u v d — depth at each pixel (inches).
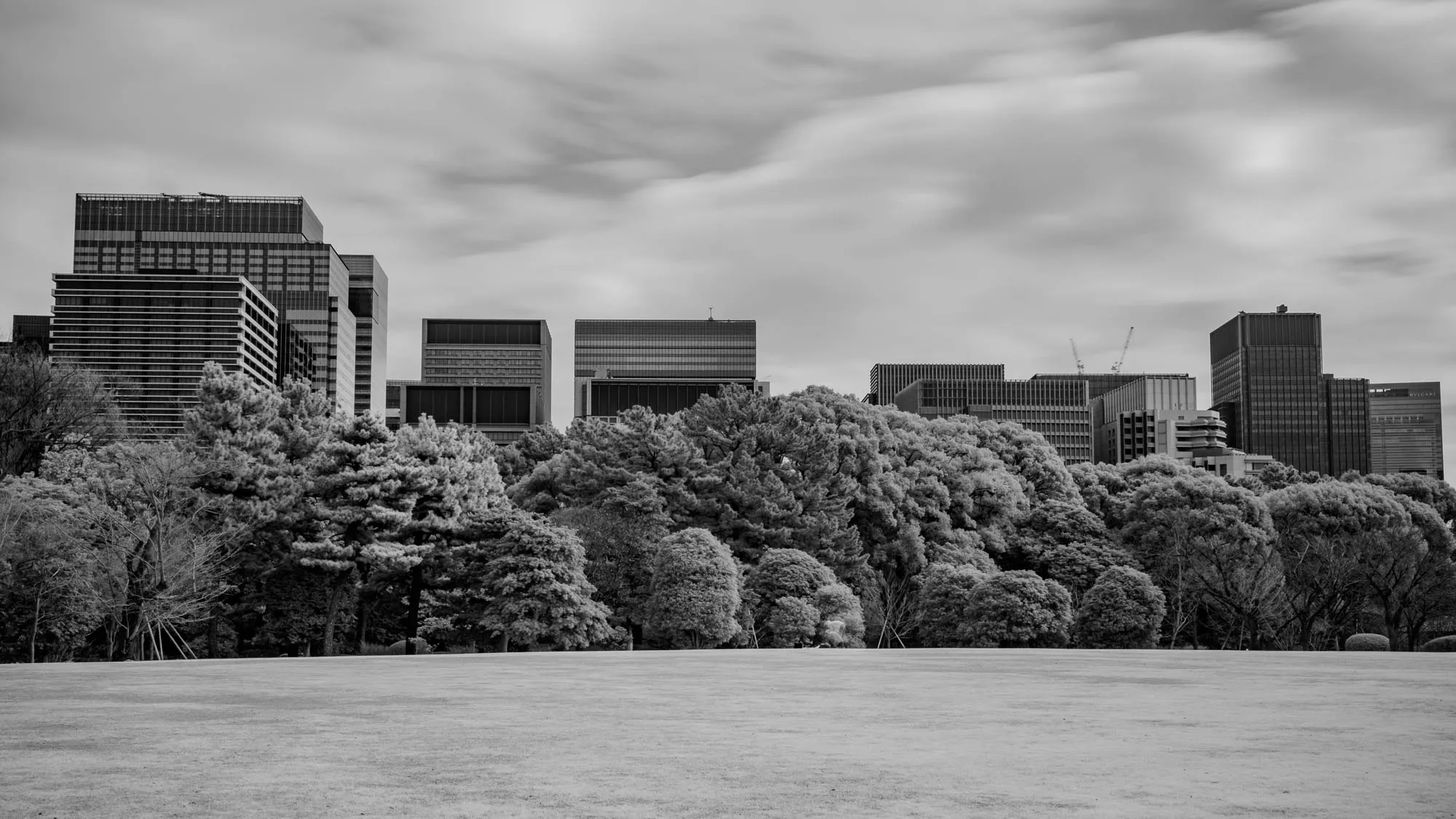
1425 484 4229.8
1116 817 404.2
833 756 557.6
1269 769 514.0
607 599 3014.3
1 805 426.0
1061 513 3878.0
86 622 2326.5
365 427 2755.9
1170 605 3425.2
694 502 3245.6
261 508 2600.9
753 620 2955.2
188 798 441.1
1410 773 504.1
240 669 1373.0
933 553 3577.8
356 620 2984.7
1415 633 3319.4
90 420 3248.0
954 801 435.8
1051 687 1024.2
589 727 687.1
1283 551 3440.0
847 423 3754.9
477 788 464.4
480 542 2728.8
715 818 402.3
